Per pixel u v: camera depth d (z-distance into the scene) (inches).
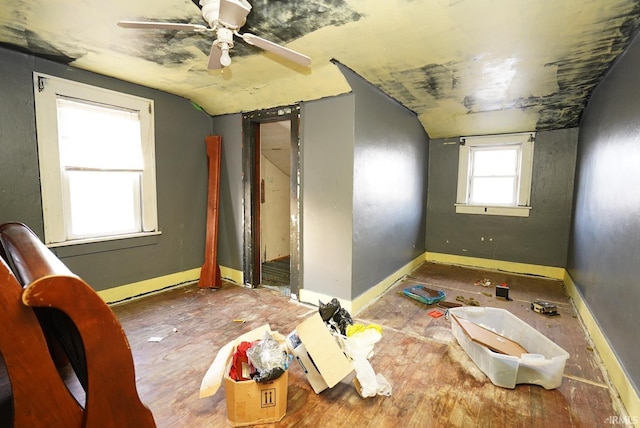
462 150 171.6
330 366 63.3
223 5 52.4
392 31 73.7
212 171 137.6
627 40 74.8
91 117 103.7
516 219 159.9
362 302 114.5
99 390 26.0
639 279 62.2
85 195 105.6
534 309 112.1
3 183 87.3
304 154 114.4
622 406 63.8
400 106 135.9
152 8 65.0
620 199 76.4
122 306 112.0
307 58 68.4
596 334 87.1
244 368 62.9
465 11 64.9
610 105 90.0
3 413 34.9
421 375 74.2
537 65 92.3
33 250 31.2
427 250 187.9
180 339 89.6
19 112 88.7
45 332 45.8
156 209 123.5
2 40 80.2
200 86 115.2
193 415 61.1
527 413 62.0
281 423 59.5
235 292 128.6
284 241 195.3
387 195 130.0
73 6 64.6
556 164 148.2
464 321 88.2
